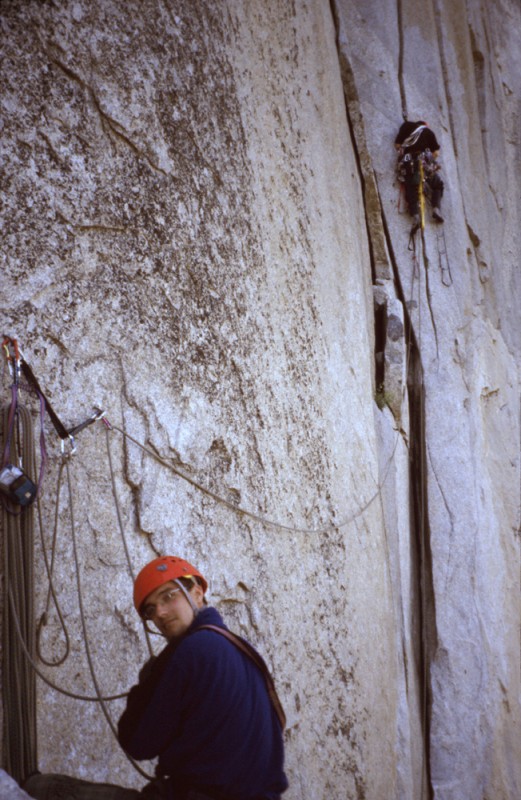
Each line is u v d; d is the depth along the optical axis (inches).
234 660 106.4
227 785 102.4
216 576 200.5
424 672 389.4
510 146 554.3
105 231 182.4
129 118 194.9
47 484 156.9
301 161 304.8
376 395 384.5
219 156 234.1
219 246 226.4
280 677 218.7
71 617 157.4
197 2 236.2
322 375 289.3
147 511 181.5
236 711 103.7
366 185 412.8
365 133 426.3
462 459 414.9
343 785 240.1
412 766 348.5
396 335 394.3
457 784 370.6
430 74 460.1
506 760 397.1
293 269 278.5
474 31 518.6
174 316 201.2
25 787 123.0
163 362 194.1
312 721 230.5
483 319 472.4
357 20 440.1
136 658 170.1
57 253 168.2
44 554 147.2
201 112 227.8
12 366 149.5
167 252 202.2
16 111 163.8
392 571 348.5
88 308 174.1
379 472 357.1
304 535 249.0
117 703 163.6
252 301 241.3
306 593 243.0
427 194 424.8
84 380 169.9
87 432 168.9
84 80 182.7
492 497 444.1
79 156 178.2
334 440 289.6
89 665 145.3
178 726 104.6
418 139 413.4
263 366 241.6
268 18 296.5
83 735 154.7
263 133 271.0
